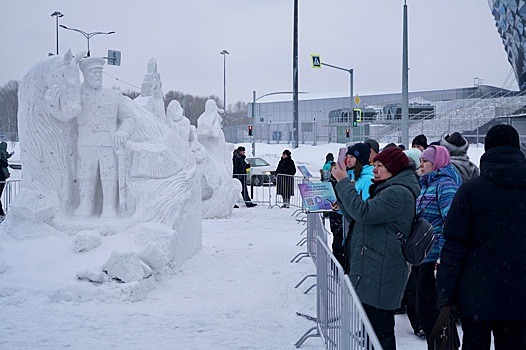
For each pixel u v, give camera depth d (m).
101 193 10.90
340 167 5.16
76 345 6.26
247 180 23.48
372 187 5.29
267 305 8.16
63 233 9.91
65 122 10.42
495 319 4.43
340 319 5.09
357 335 4.20
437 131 47.62
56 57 10.48
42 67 10.33
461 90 69.38
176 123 15.35
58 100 10.03
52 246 9.27
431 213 6.36
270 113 80.56
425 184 6.50
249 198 22.94
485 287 4.45
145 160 10.57
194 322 7.24
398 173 5.15
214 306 8.09
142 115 11.20
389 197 4.91
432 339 4.75
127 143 10.61
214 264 10.97
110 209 10.54
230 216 19.03
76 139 10.70
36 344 6.27
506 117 45.78
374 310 5.00
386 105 59.75
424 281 6.07
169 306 8.05
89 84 10.53
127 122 10.77
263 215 19.50
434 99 69.50
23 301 7.90
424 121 50.56
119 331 6.80
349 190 5.05
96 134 10.52
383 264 4.96
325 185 7.95
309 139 66.62
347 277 4.70
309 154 50.00
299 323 7.29
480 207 4.50
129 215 10.50
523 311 4.41
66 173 10.48
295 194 23.78
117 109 10.73
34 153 10.23
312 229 10.93
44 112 10.23
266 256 11.79
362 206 4.95
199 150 15.58
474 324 4.54
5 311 7.55
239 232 15.54
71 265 8.77
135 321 7.22
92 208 10.63
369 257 5.00
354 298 4.22
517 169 4.52
